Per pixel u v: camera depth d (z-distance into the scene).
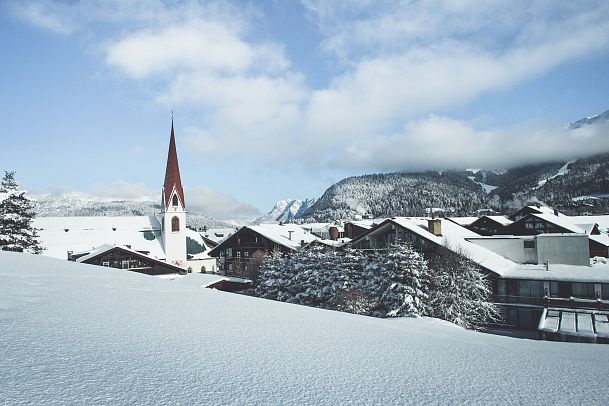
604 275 30.44
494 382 4.66
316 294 33.56
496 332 29.70
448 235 38.28
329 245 43.78
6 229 40.75
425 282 28.12
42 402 3.01
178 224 69.00
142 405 3.16
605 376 5.29
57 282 8.80
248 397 3.56
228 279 42.44
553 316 28.02
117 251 47.62
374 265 30.58
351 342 6.19
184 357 4.48
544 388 4.54
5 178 42.34
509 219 64.31
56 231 66.00
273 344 5.51
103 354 4.27
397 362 5.23
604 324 25.31
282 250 49.09
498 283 33.12
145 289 9.41
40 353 4.08
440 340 7.50
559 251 37.06
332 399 3.71
